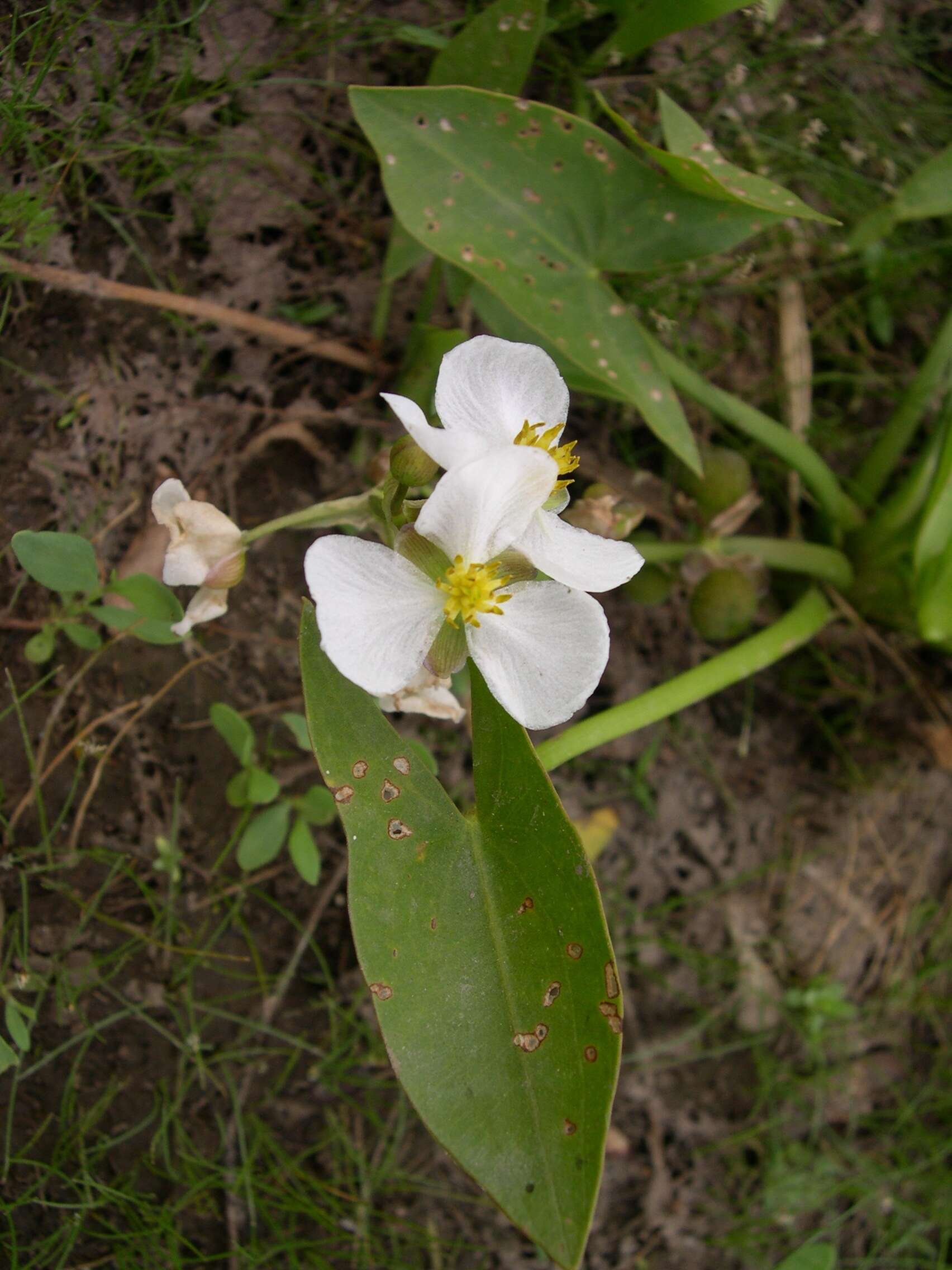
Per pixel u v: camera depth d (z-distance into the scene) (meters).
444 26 0.19
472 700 0.13
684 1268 0.21
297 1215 0.19
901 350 0.23
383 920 0.13
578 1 0.18
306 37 0.18
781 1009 0.22
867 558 0.21
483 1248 0.20
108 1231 0.18
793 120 0.21
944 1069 0.23
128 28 0.17
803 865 0.22
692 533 0.21
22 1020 0.17
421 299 0.20
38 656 0.17
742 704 0.22
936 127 0.23
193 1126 0.18
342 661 0.12
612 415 0.21
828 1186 0.22
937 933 0.23
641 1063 0.21
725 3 0.18
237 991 0.19
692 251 0.17
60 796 0.18
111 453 0.18
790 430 0.22
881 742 0.23
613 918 0.21
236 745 0.17
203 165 0.18
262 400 0.19
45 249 0.17
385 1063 0.19
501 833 0.13
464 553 0.13
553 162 0.17
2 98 0.17
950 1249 0.23
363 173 0.19
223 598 0.14
